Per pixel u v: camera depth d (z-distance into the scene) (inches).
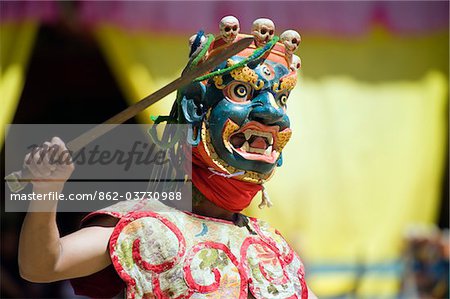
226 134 249.0
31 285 620.7
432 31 706.8
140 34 625.3
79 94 793.6
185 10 626.5
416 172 701.9
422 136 706.2
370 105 694.5
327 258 669.3
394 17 694.5
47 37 706.2
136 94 622.8
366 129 692.1
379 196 691.4
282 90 256.5
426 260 668.1
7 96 609.6
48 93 784.3
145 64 625.3
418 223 699.4
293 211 663.1
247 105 251.0
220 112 249.4
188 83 234.1
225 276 242.1
